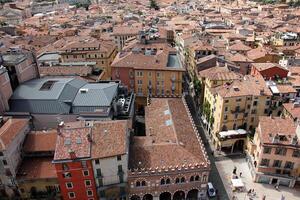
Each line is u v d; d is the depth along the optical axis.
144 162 71.25
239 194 77.44
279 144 74.25
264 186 79.94
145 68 113.81
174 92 118.44
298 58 128.12
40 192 70.62
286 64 122.88
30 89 86.31
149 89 118.25
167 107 92.69
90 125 69.38
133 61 117.56
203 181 73.19
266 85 93.44
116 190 70.38
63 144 65.44
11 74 88.69
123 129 69.56
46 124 82.94
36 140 72.38
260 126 79.38
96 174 66.94
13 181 68.31
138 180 70.19
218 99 91.31
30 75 95.94
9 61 87.81
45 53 146.50
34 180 68.25
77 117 80.81
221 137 89.94
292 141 73.75
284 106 89.12
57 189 70.50
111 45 157.00
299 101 91.19
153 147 74.19
